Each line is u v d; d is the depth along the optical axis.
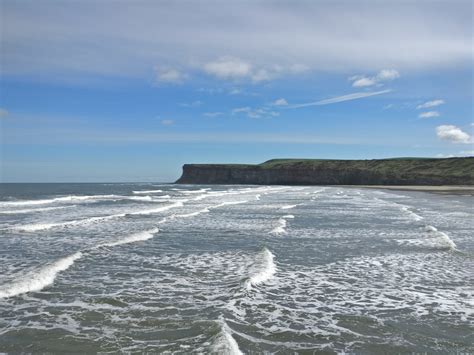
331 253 13.38
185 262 11.90
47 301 8.14
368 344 6.18
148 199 45.94
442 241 15.43
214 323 6.92
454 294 8.88
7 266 11.13
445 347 6.07
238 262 11.90
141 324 6.91
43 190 71.00
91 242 15.12
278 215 26.25
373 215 26.14
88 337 6.35
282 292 8.96
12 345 6.04
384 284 9.67
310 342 6.25
